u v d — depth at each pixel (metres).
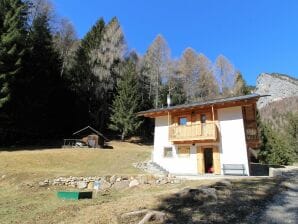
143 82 66.00
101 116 57.97
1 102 34.47
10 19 38.66
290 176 20.03
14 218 11.62
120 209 10.60
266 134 39.47
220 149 23.95
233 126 23.72
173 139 26.34
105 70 56.62
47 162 28.62
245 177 19.02
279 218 8.87
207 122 25.33
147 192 15.95
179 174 24.14
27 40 42.97
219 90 74.69
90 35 63.56
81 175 21.08
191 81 71.94
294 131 52.66
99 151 36.03
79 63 58.59
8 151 34.09
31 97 43.03
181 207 10.37
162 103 64.50
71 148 40.28
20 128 43.34
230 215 9.18
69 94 55.66
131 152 36.12
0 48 35.88
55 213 11.64
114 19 62.72
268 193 12.61
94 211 10.90
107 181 19.52
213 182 15.63
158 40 67.88
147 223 8.58
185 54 74.81
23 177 20.97
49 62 47.88
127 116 52.38
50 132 51.09
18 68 36.75
